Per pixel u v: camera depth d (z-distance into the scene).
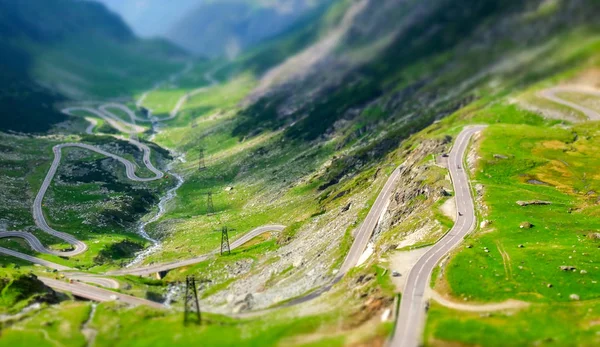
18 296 122.94
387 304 93.25
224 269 159.75
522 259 106.81
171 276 160.12
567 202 137.75
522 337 79.50
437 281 101.12
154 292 140.38
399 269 107.62
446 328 81.75
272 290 126.69
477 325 82.50
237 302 118.50
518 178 157.00
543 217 128.38
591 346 76.31
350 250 138.50
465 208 138.38
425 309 90.31
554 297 92.31
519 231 120.81
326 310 98.19
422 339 79.94
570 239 115.56
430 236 125.94
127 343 97.81
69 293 132.88
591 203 135.12
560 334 80.19
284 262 151.25
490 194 143.38
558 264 104.00
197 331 97.75
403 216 150.38
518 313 87.56
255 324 97.75
